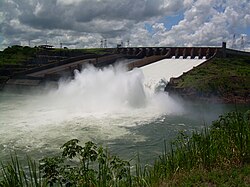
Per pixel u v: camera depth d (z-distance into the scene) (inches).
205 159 471.2
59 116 1459.2
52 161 378.9
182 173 445.4
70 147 363.6
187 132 1178.0
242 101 2015.3
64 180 376.2
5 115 1497.3
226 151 478.9
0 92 2733.8
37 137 1075.3
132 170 728.3
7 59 3934.5
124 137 1098.7
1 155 882.1
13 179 359.6
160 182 418.6
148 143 1022.4
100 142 1029.8
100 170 391.9
